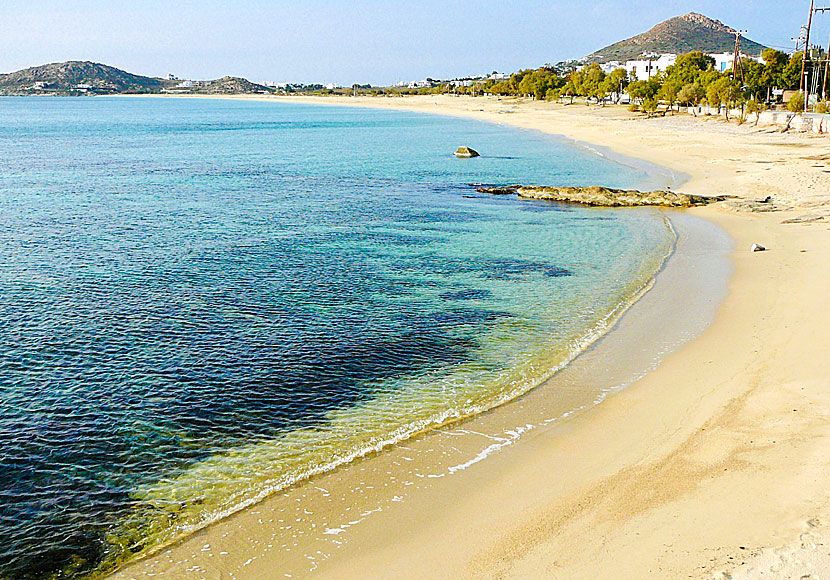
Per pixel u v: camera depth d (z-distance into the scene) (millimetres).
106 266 27516
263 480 12125
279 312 21781
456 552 9617
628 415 13820
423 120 157000
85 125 146625
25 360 17781
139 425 14375
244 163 70562
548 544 9594
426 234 34312
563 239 32500
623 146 77312
